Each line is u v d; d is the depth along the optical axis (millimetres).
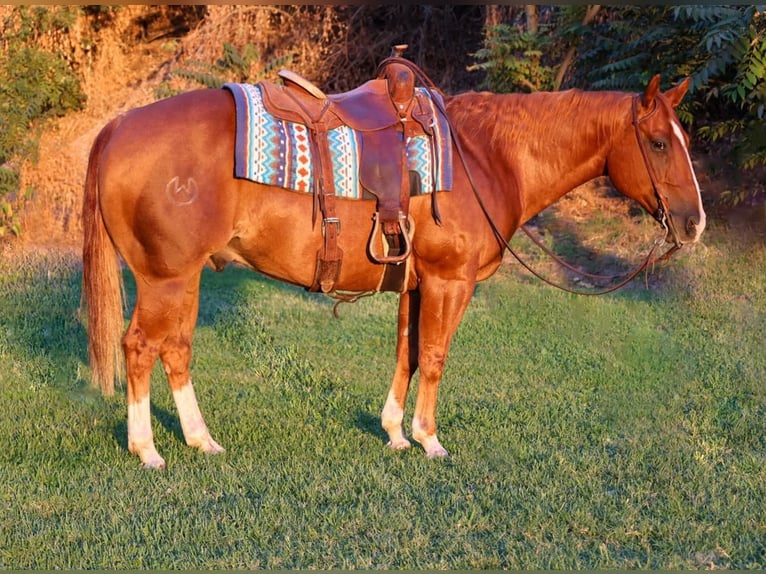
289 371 5859
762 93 8289
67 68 12297
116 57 13086
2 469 4051
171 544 3393
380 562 3287
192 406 4359
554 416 5016
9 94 11602
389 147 3988
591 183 10773
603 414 5047
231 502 3760
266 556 3322
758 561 3361
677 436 4656
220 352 6312
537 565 3268
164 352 4266
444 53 12742
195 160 3783
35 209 10734
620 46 9648
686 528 3574
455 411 5102
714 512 3723
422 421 4352
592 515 3699
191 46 12625
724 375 5746
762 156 8859
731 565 3312
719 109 9875
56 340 6445
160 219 3791
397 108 4086
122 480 3930
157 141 3789
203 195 3791
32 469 4059
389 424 4469
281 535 3498
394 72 4102
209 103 3906
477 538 3502
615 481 4082
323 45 12727
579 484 4000
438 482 4035
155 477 3982
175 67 12562
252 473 4062
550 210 10352
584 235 9672
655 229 9500
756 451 4473
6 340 6398
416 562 3289
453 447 4504
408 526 3568
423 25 12508
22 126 11203
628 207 10148
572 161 4332
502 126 4293
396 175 3951
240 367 5977
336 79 12719
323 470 4137
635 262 8891
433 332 4219
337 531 3527
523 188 4367
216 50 12312
